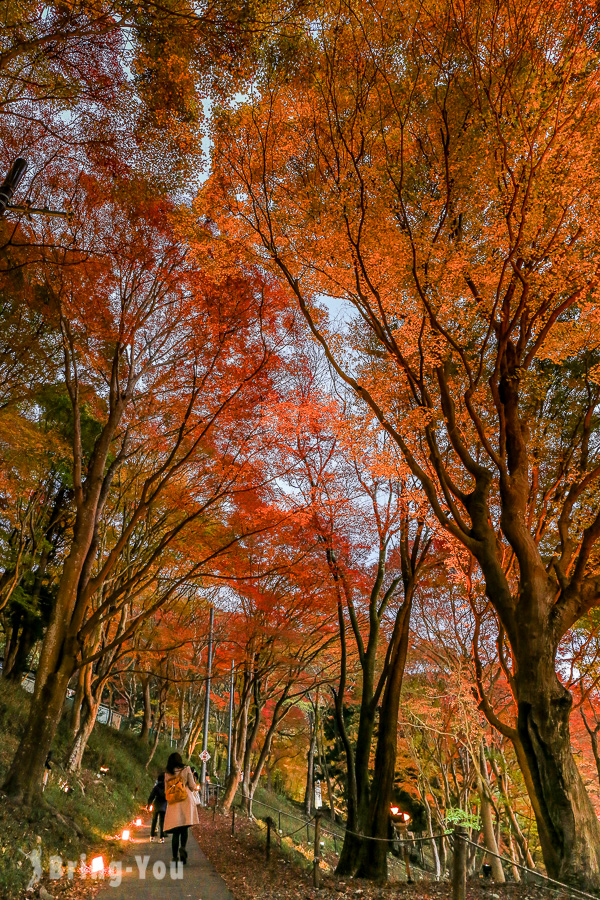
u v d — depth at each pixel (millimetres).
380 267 8367
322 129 8656
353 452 10688
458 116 7898
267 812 30312
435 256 7820
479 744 15859
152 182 9883
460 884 5633
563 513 9305
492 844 15109
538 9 6867
